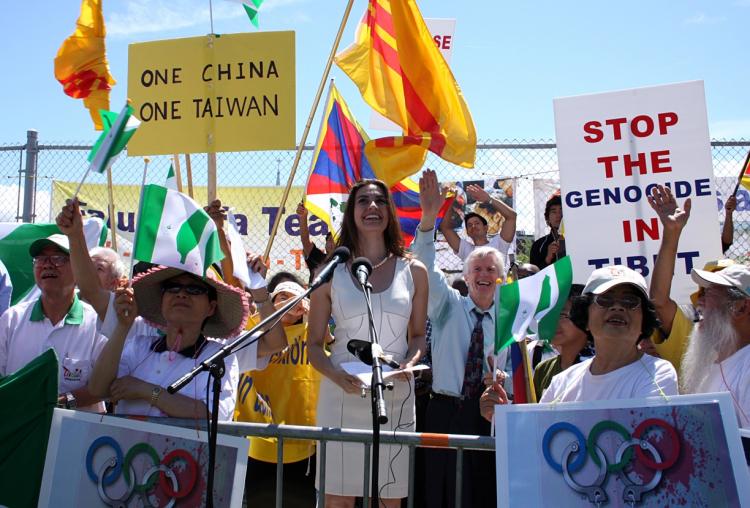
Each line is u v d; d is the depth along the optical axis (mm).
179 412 3936
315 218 8594
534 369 5039
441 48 8133
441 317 5000
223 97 5555
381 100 6402
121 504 3682
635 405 3285
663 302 4547
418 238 4980
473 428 4789
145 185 4156
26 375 3824
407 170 6250
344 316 4426
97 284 4273
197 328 4219
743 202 7875
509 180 8211
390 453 4301
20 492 3766
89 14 5488
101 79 5477
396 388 4340
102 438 3775
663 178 5332
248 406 5266
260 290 4535
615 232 5363
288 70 5508
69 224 4129
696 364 3977
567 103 5566
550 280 3967
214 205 4895
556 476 3336
